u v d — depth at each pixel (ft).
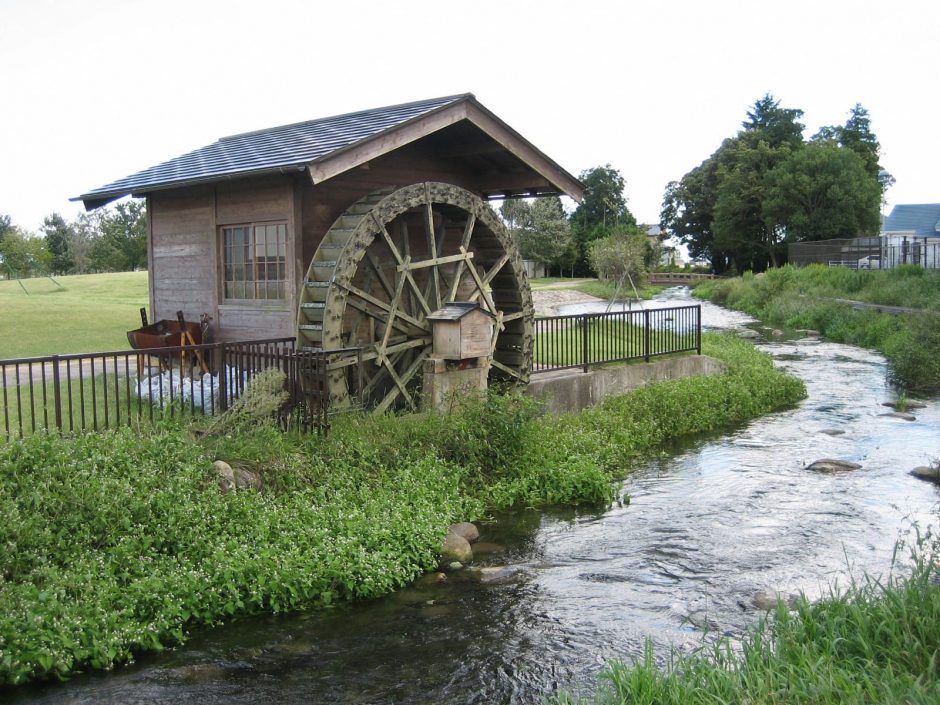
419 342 36.55
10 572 18.49
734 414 45.75
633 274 117.19
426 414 32.78
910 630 15.97
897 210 237.04
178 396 32.01
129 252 179.83
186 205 39.78
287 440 27.35
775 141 219.41
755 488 31.94
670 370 48.91
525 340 40.57
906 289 96.78
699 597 21.45
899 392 54.49
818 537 26.11
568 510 29.22
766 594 21.11
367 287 37.70
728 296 144.56
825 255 160.86
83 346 53.06
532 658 18.06
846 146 227.81
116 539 20.44
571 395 42.52
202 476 23.59
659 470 34.81
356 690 16.63
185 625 19.29
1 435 23.27
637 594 21.67
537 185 42.19
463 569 23.44
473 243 41.78
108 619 17.69
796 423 44.75
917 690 13.42
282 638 18.86
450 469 29.50
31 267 160.04
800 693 14.03
